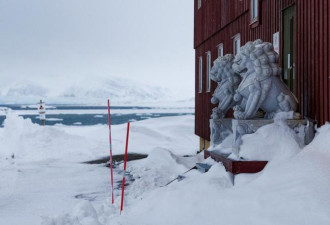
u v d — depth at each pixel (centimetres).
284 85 793
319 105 792
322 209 489
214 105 1738
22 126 2348
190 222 605
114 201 883
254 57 772
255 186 612
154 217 663
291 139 715
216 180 694
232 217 566
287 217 504
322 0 784
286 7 989
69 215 677
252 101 766
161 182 1154
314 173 574
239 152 725
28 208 884
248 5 1309
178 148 2211
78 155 1916
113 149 2127
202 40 1989
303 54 870
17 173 1395
